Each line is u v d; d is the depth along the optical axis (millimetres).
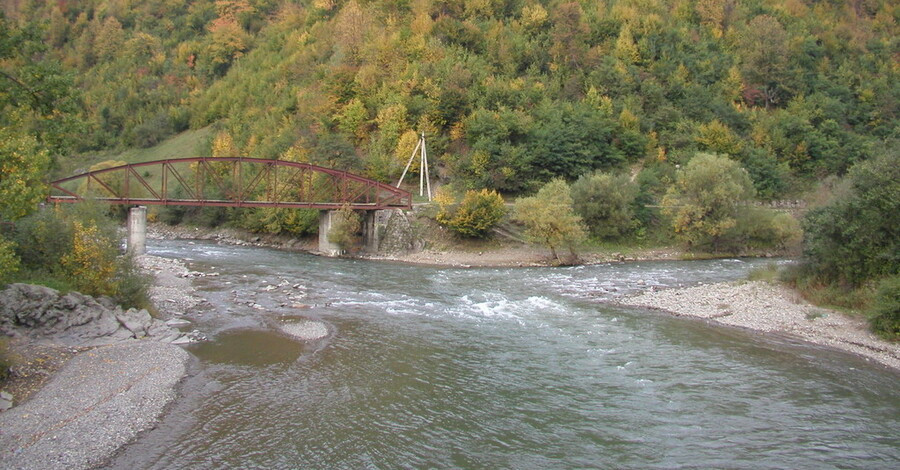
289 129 84500
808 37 110688
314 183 68312
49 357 19625
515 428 16172
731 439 15602
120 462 13375
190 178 86188
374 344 24250
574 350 23984
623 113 82375
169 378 18734
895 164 28719
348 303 32938
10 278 22344
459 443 15141
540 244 58906
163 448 14195
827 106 94062
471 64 86875
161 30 150375
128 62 139125
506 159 70625
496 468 13836
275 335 25172
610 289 39188
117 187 80250
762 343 25250
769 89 101125
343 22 102812
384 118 77188
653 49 97438
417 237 59125
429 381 19844
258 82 112250
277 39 127188
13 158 19094
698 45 102062
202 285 37312
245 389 18469
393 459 14125
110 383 17875
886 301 25734
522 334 26484
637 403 18156
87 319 22609
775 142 86438
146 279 27750
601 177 63438
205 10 155250
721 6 113688
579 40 96438
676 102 91000
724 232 59781
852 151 87062
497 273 47375
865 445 15266
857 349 24328
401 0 103938
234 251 60250
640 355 23359
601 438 15609
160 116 117625
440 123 78250
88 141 117125
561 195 55062
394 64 86750
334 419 16375
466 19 100188
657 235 65875
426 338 25469
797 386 19766
